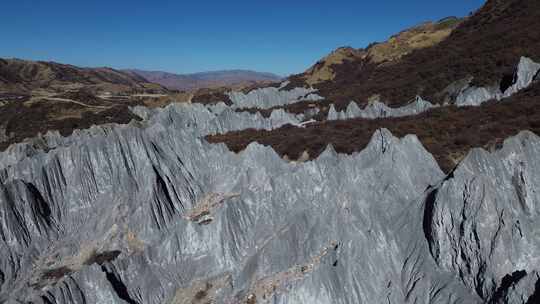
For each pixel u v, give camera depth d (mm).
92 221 39219
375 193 31562
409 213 29344
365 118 63188
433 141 41781
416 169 33125
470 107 52875
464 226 25078
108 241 37219
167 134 45000
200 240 34156
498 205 25016
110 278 31438
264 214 35531
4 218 36344
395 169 32562
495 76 63406
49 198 39969
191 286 32344
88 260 35750
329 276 27094
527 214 27453
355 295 26531
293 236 31891
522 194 28047
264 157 41531
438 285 25219
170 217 38938
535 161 29219
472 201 25172
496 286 22969
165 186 40688
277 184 36531
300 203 35219
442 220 26250
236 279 31703
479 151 28594
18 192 37750
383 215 29984
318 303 26516
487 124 42688
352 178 34000
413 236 28250
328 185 34812
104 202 40312
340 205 31672
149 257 33812
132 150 42031
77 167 41250
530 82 54781
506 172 28688
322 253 30281
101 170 41375
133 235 37406
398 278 27266
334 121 64875
